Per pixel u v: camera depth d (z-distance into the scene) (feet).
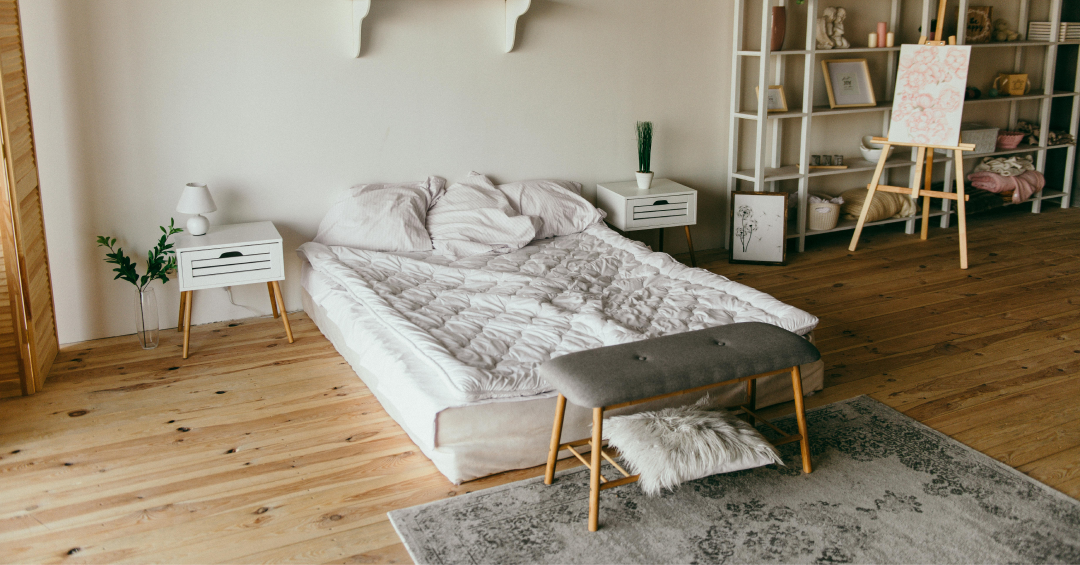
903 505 7.16
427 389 7.78
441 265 11.51
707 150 15.60
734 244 14.99
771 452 7.18
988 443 8.29
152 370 10.39
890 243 16.24
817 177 16.98
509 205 13.07
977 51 18.13
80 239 11.19
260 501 7.42
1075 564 6.32
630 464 7.11
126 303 11.70
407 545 6.71
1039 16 18.78
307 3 11.85
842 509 7.12
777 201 14.62
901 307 12.49
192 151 11.66
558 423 7.34
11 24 9.50
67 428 8.81
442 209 12.87
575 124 14.29
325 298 10.86
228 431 8.75
